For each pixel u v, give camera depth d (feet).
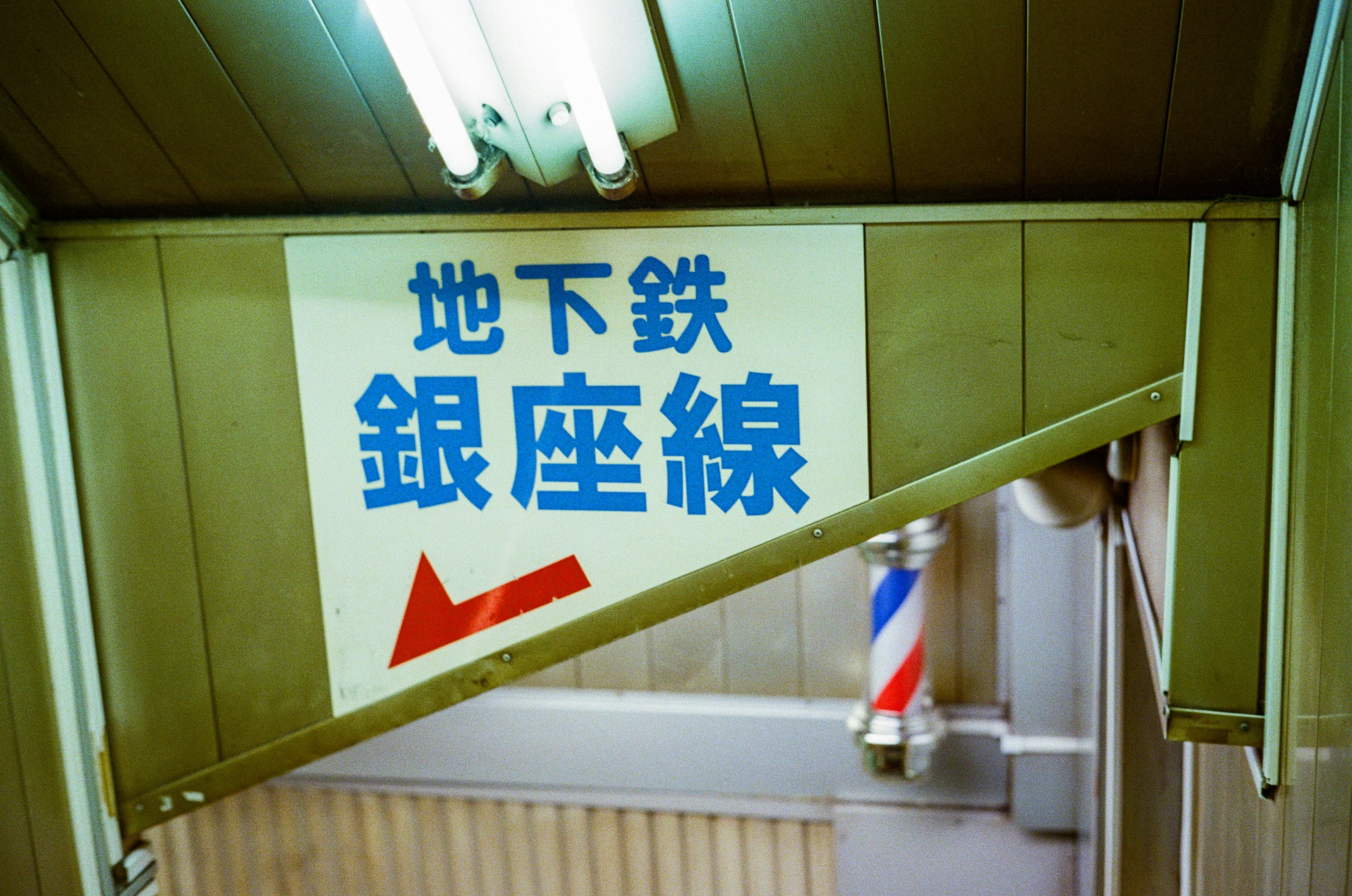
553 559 5.54
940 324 4.94
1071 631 10.34
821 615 10.99
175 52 4.92
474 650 5.73
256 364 5.63
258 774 6.11
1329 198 3.92
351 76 4.91
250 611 5.93
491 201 5.28
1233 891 5.44
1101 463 8.17
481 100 4.59
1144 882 8.54
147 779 6.21
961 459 5.05
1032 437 4.94
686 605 5.44
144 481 5.85
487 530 5.57
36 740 5.82
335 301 5.47
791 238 4.98
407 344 5.45
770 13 4.45
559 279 5.21
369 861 12.35
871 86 4.60
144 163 5.40
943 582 10.80
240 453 5.74
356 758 12.04
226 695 6.06
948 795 10.96
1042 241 4.79
